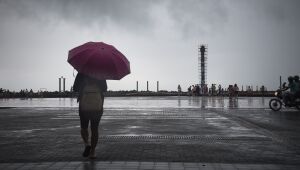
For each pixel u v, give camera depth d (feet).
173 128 40.78
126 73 23.11
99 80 23.44
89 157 23.86
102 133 36.37
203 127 41.86
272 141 31.12
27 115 60.34
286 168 20.80
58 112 67.67
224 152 25.93
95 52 22.07
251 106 86.53
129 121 49.14
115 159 23.45
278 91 70.44
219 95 209.36
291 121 48.73
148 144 29.43
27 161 23.02
